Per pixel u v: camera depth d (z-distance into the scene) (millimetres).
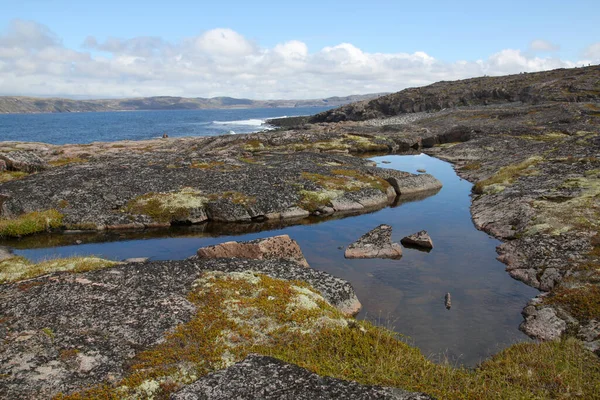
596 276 17625
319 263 23125
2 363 10984
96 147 70625
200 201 32812
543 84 115250
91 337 12484
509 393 10961
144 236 28734
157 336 12742
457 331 15609
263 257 21109
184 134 134375
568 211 26000
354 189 37812
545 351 13188
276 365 10398
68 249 26047
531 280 19578
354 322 14180
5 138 130375
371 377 11203
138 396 10320
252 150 65188
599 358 12586
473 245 25500
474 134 72188
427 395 9188
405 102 136125
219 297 15031
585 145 45969
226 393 9328
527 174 38438
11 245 26859
